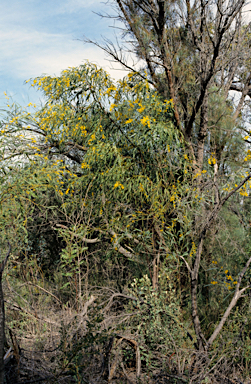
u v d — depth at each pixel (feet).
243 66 16.37
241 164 13.04
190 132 14.11
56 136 16.24
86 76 14.90
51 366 7.57
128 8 12.50
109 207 13.71
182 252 12.92
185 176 13.14
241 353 9.59
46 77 16.84
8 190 13.00
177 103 14.53
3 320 5.09
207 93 13.37
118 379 8.00
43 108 16.93
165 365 8.79
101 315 8.60
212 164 13.52
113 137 14.17
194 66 13.65
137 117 13.56
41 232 16.94
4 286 12.07
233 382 8.80
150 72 14.69
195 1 13.58
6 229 13.74
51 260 17.65
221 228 12.28
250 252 12.48
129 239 13.87
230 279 12.00
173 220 12.54
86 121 15.39
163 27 12.41
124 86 14.24
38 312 11.46
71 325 8.73
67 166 17.01
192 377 8.07
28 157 15.12
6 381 6.48
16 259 14.84
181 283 13.38
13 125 15.98
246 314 10.78
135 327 9.93
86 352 7.67
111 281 13.97
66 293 13.89
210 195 12.55
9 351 7.24
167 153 13.34
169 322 10.49
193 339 9.91
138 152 13.69
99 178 13.80
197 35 13.80
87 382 6.68
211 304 12.26
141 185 12.91
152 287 12.14
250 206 13.12
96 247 16.06
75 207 14.61
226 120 13.71
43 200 15.80
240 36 14.85
